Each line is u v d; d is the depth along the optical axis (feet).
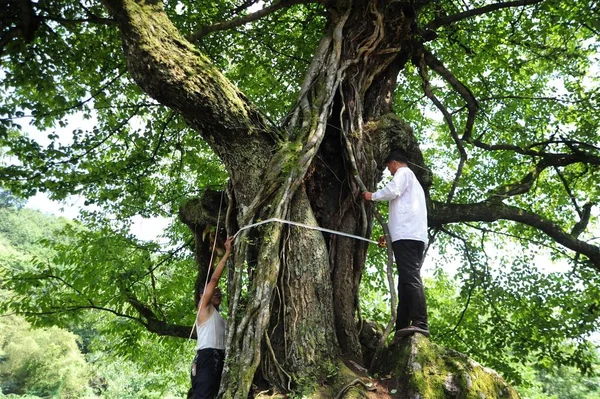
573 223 38.14
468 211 26.35
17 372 100.73
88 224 32.35
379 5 20.10
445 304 37.78
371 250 36.47
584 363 29.78
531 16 30.37
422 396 13.11
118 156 32.35
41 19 20.99
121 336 34.86
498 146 29.25
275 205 15.15
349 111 18.26
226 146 16.80
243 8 28.76
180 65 15.70
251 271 15.64
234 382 13.09
